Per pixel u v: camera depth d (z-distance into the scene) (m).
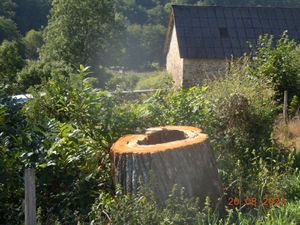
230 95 6.15
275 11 20.92
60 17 39.44
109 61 41.44
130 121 5.26
